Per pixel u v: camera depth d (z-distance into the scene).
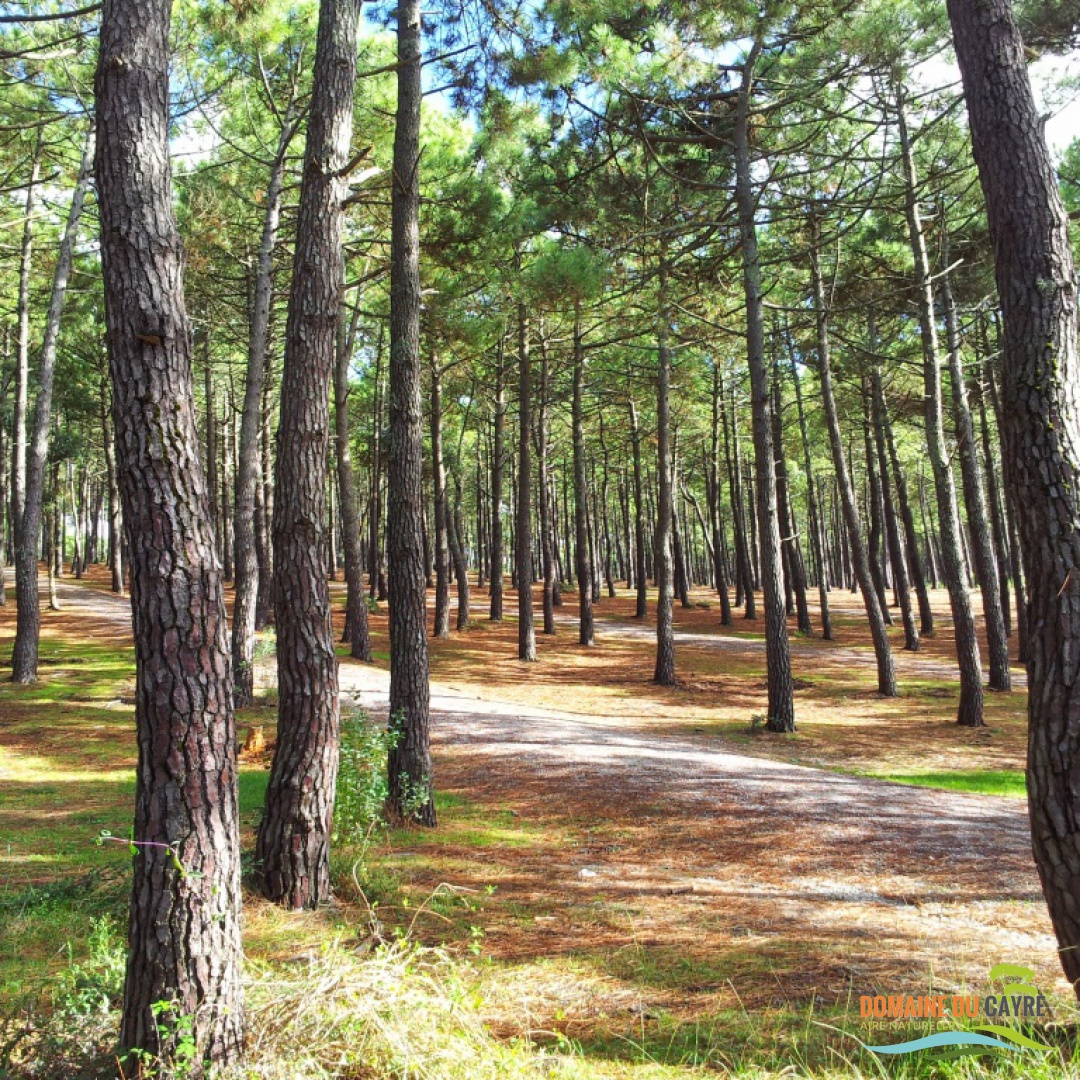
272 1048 3.01
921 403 24.28
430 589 40.19
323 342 5.92
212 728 3.15
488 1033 3.34
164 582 3.14
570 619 31.17
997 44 3.80
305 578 5.63
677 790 8.67
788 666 13.62
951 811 7.94
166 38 3.55
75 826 7.66
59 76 14.78
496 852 6.79
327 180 6.06
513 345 24.34
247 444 14.44
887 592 41.59
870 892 5.70
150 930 2.97
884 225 17.94
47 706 14.58
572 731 12.51
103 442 33.97
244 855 5.70
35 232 19.91
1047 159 3.71
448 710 14.03
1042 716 3.30
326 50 6.19
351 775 6.87
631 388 27.12
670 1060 3.25
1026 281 3.60
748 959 4.42
